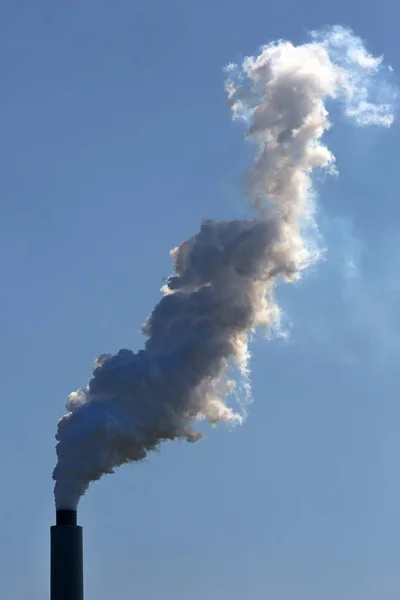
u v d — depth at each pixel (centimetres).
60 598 8625
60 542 8706
